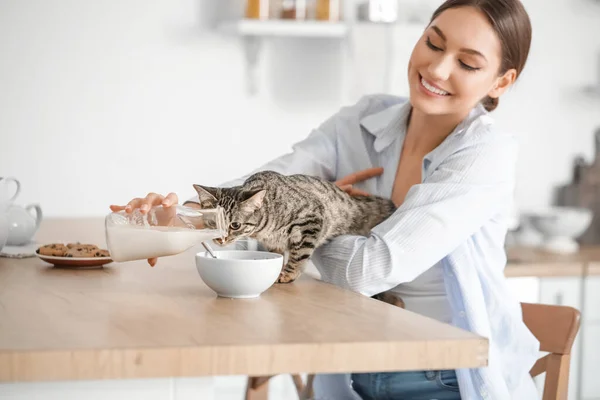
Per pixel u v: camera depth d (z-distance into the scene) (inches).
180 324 46.0
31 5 131.1
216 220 57.4
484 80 68.6
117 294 54.4
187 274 63.3
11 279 59.2
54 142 134.6
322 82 143.4
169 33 136.7
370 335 44.9
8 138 132.9
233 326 46.0
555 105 152.0
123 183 138.3
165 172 139.6
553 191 153.4
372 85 136.1
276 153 143.3
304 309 51.7
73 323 45.5
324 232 67.4
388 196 77.6
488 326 67.6
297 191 65.4
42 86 133.1
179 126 139.1
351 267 63.8
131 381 43.7
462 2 68.2
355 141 81.0
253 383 84.8
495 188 66.7
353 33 134.7
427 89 69.8
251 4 133.2
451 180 66.4
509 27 67.9
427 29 70.2
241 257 59.2
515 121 150.8
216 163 141.2
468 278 67.6
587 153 153.9
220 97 139.9
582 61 152.6
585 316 126.2
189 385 44.4
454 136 70.7
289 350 42.2
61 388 42.9
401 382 69.4
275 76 141.6
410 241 63.4
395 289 73.2
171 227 57.4
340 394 72.9
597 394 128.6
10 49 131.2
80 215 137.1
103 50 134.7
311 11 136.1
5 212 67.5
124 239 56.4
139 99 136.9
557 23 150.6
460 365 44.7
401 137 77.7
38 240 80.1
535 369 70.7
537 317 70.0
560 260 127.0
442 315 72.8
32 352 39.2
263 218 62.1
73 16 132.8
